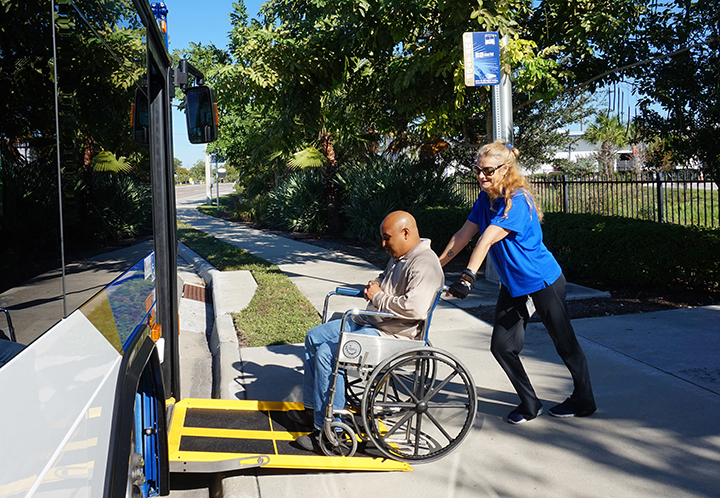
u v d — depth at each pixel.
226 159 24.92
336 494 3.08
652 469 3.19
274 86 9.98
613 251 7.58
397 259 3.45
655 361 4.80
